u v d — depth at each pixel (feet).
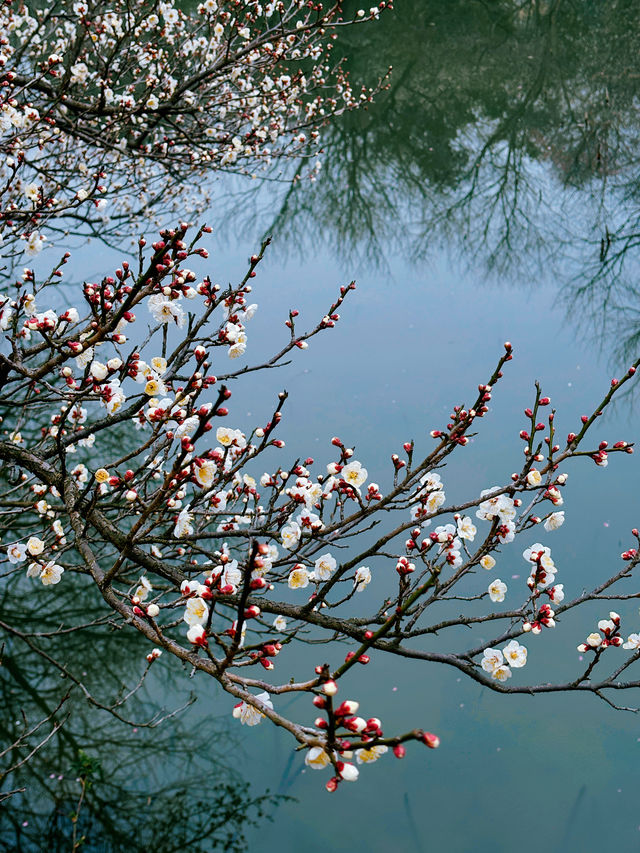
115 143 23.85
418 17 59.67
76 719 17.54
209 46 25.75
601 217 41.52
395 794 15.67
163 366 9.55
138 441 23.57
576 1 62.18
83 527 10.48
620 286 33.91
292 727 6.29
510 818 15.02
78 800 15.67
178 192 31.78
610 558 19.92
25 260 27.17
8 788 15.92
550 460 10.39
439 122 52.80
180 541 10.61
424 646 18.12
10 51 18.35
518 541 20.47
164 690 18.15
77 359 9.61
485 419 24.59
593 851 14.40
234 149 26.66
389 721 16.75
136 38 25.57
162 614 19.56
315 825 15.07
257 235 39.14
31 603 20.54
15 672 18.45
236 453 10.82
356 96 51.29
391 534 10.12
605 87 53.83
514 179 47.60
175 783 15.98
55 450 11.59
